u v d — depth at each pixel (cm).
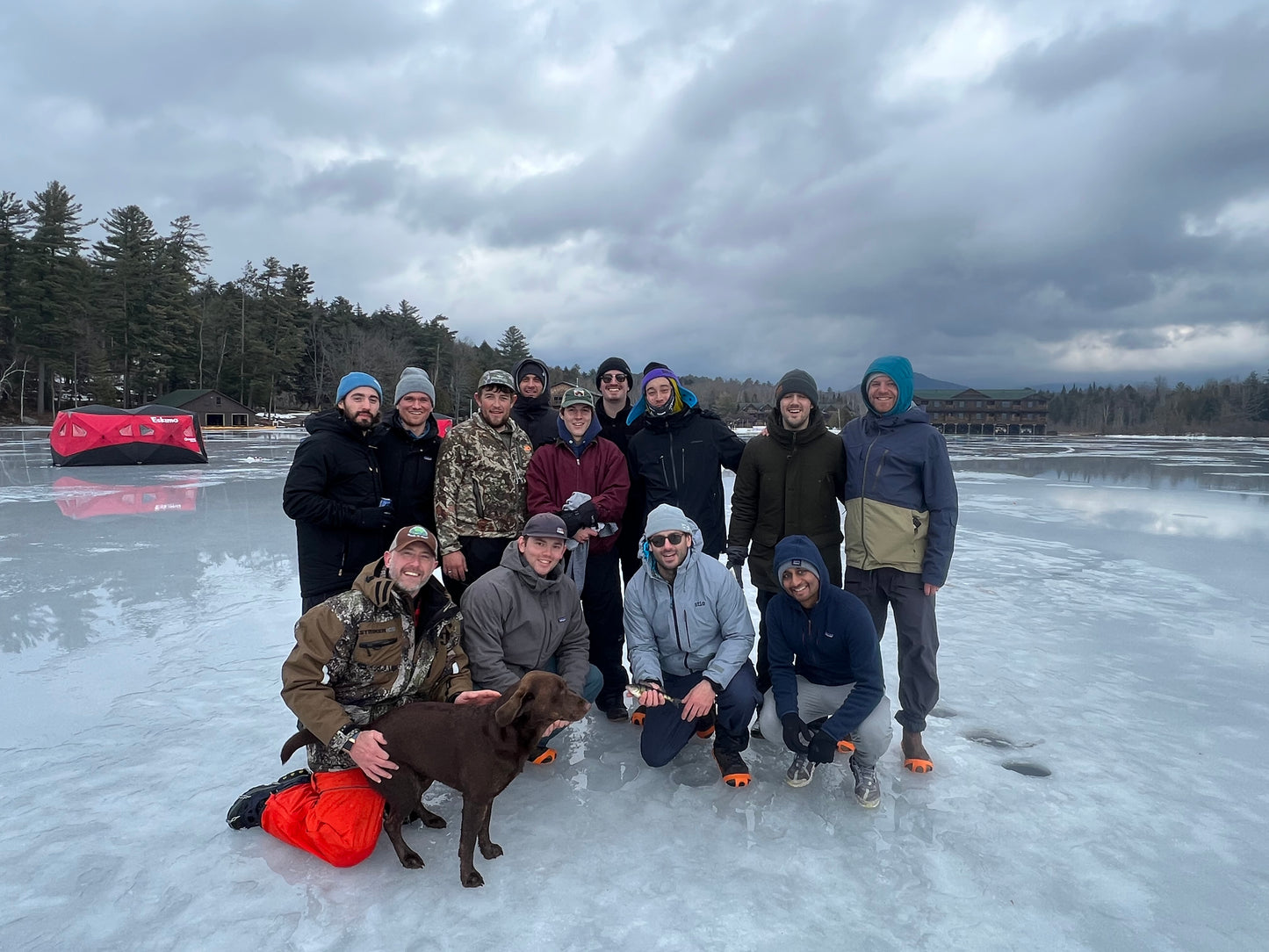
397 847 286
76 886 268
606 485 449
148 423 2428
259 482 1856
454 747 273
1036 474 2409
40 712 428
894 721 429
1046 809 329
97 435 2345
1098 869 284
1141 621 637
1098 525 1221
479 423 439
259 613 638
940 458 369
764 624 393
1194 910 259
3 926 246
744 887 272
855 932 246
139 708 435
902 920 253
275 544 980
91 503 1420
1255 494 1722
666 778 366
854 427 409
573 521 395
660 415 462
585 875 280
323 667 303
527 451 462
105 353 6700
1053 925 251
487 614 359
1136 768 370
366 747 283
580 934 245
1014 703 452
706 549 464
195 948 237
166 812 321
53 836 301
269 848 296
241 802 309
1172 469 2689
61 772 356
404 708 292
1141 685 483
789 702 356
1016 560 920
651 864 287
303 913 255
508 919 253
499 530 439
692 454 461
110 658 521
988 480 2183
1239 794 343
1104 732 411
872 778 335
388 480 432
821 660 357
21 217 6556
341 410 402
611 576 450
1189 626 621
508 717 263
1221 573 844
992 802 336
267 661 515
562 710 274
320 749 307
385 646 312
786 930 247
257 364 8075
